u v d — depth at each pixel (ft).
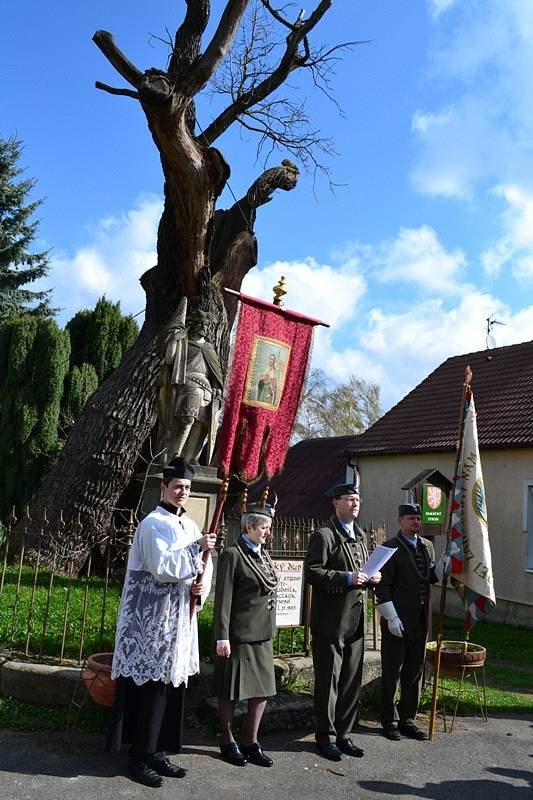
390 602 20.10
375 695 22.71
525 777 17.93
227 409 21.99
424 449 62.44
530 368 65.51
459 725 22.15
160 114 31.63
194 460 29.99
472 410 21.59
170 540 15.53
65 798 14.08
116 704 15.48
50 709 18.47
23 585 28.78
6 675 19.12
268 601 17.53
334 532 19.26
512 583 54.13
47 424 49.47
